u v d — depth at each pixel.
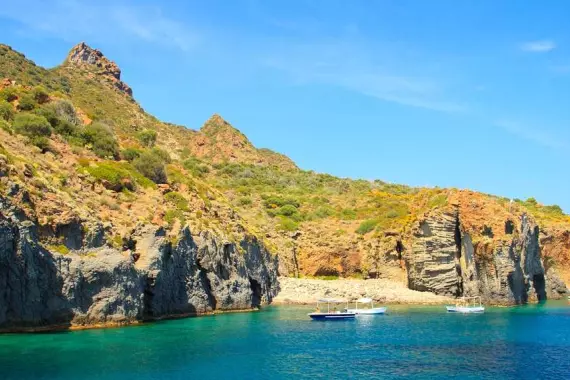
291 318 68.25
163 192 74.19
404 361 42.50
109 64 194.25
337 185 170.50
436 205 99.12
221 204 86.69
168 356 41.44
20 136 62.62
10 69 144.62
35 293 46.16
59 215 51.06
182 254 66.69
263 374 37.53
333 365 40.78
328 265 107.56
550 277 114.50
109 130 82.56
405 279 102.38
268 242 105.12
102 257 52.94
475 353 45.81
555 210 148.38
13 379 32.66
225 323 61.25
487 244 91.69
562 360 43.25
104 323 51.66
